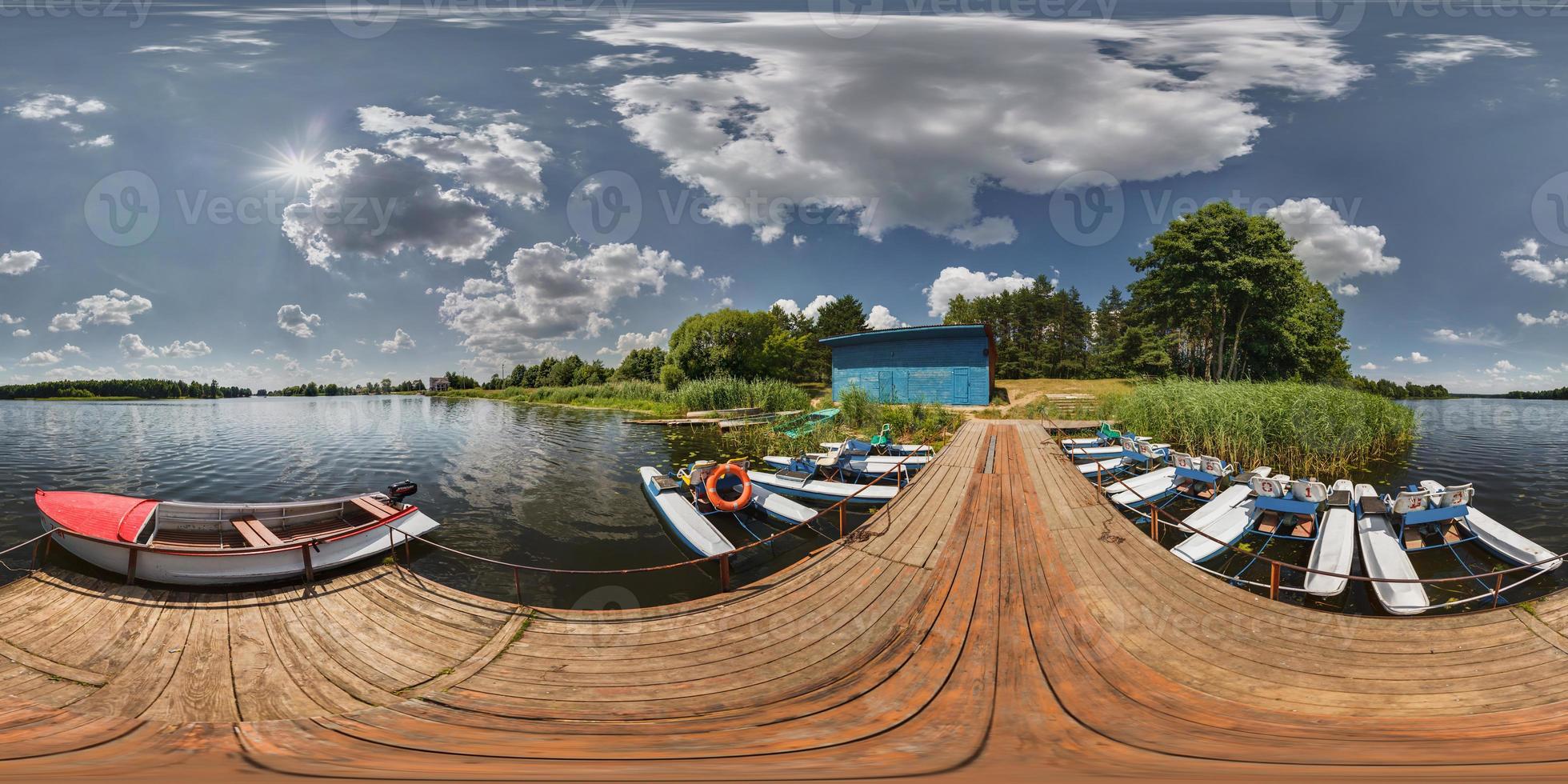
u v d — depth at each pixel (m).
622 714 3.43
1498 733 2.96
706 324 40.34
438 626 4.93
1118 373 44.97
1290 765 2.45
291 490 12.17
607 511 10.06
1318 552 6.61
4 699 3.89
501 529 9.02
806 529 9.00
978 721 3.16
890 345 27.61
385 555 7.09
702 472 9.78
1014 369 54.41
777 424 20.64
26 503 10.27
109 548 6.19
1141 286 31.95
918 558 6.01
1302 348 32.16
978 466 11.09
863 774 2.46
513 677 4.04
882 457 13.32
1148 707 3.35
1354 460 12.99
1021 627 4.50
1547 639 4.09
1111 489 9.46
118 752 3.00
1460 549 7.07
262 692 4.00
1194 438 14.29
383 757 2.85
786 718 3.27
